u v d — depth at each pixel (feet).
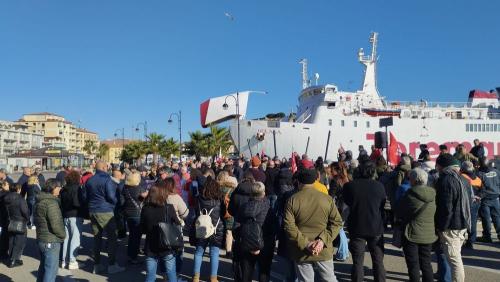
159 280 24.62
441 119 122.01
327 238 16.40
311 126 117.60
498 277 23.84
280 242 20.06
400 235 21.99
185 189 36.17
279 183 30.86
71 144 484.33
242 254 19.47
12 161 236.84
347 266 27.27
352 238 20.13
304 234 16.47
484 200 33.68
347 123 119.14
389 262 27.86
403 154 28.96
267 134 117.70
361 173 20.66
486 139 122.62
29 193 44.86
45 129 450.30
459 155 35.91
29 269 27.71
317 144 117.70
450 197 20.33
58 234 20.39
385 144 52.65
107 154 440.86
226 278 25.03
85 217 28.14
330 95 121.70
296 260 16.69
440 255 22.36
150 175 48.75
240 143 121.08
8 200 28.12
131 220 28.50
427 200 19.56
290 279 22.39
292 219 16.57
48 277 20.33
